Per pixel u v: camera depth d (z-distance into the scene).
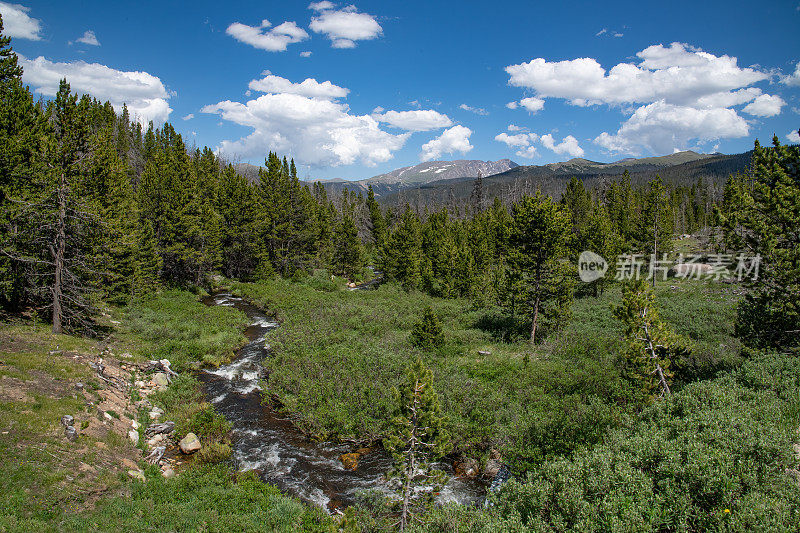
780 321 16.86
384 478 14.51
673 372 16.08
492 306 38.03
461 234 68.00
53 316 22.16
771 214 17.23
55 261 21.97
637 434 10.05
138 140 88.06
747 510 6.40
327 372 21.83
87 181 24.02
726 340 23.66
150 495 11.93
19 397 14.12
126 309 33.75
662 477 7.98
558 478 8.46
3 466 10.84
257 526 10.63
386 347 25.88
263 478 14.42
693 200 104.44
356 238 64.50
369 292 50.00
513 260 28.53
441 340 26.77
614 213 66.56
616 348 24.22
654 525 6.88
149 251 38.12
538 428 15.12
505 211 73.25
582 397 17.81
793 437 9.18
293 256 59.78
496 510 9.13
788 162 17.52
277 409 19.73
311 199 75.75
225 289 52.75
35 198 21.17
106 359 21.12
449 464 15.52
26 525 9.11
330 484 14.20
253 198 57.94
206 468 14.36
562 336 27.59
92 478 11.87
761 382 12.56
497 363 23.59
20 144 21.27
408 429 11.24
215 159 77.62
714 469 7.42
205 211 51.03
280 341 28.22
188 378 21.98
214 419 18.03
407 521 11.23
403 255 54.03
